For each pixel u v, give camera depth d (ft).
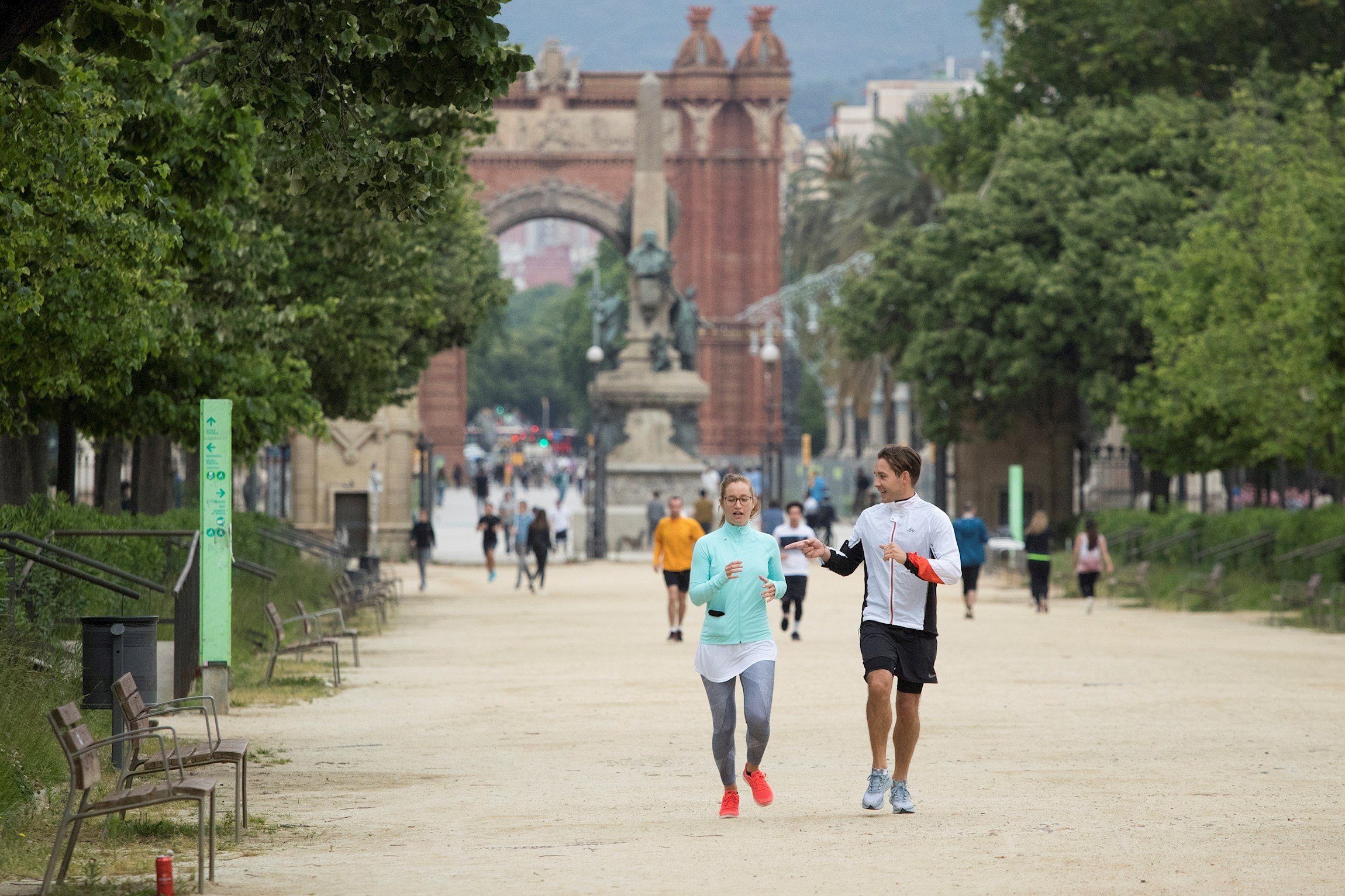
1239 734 133.80
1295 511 336.08
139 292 157.28
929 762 118.93
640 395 539.29
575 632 258.57
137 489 282.56
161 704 98.73
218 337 195.83
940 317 466.70
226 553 155.12
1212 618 285.23
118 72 156.15
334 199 222.07
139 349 157.38
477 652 222.69
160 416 193.88
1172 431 389.80
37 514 169.27
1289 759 119.14
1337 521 293.23
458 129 212.02
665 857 83.35
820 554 97.71
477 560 505.25
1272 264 336.49
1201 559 341.82
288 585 275.18
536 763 121.39
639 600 340.80
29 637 137.28
